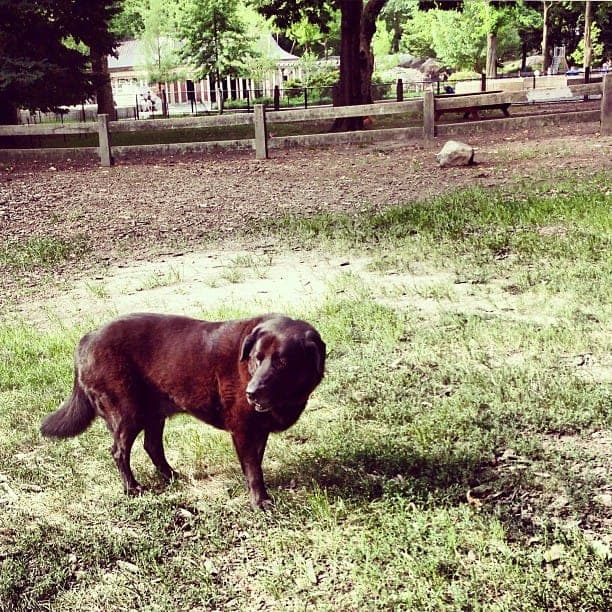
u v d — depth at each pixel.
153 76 53.50
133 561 3.57
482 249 8.31
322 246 9.25
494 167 13.77
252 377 3.41
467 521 3.53
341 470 4.15
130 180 15.34
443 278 7.58
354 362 5.62
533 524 3.57
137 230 11.16
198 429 4.91
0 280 9.02
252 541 3.63
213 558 3.54
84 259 9.78
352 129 23.48
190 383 3.79
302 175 14.83
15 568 3.50
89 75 23.12
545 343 5.65
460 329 6.07
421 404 4.90
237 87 60.91
